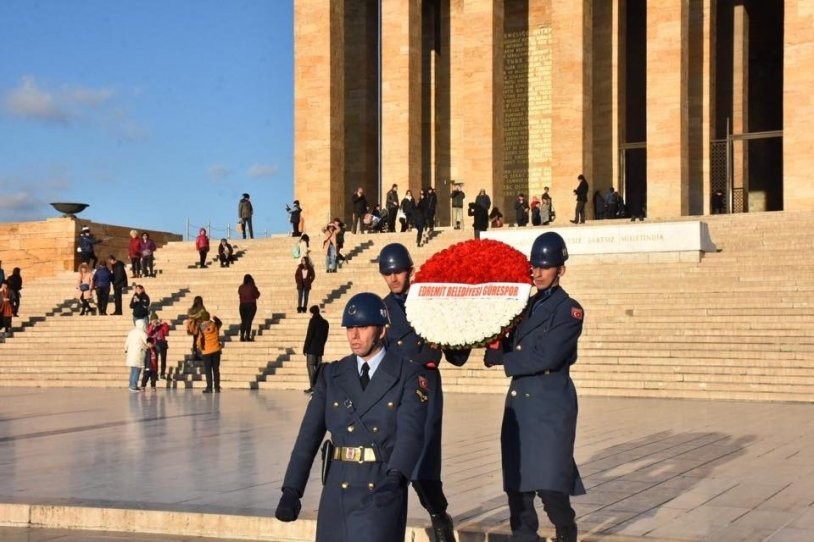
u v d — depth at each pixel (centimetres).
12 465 1375
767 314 2639
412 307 812
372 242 3950
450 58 5194
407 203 4172
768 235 3406
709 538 884
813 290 2730
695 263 3145
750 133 4800
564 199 4456
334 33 4744
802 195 3938
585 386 2455
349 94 5225
